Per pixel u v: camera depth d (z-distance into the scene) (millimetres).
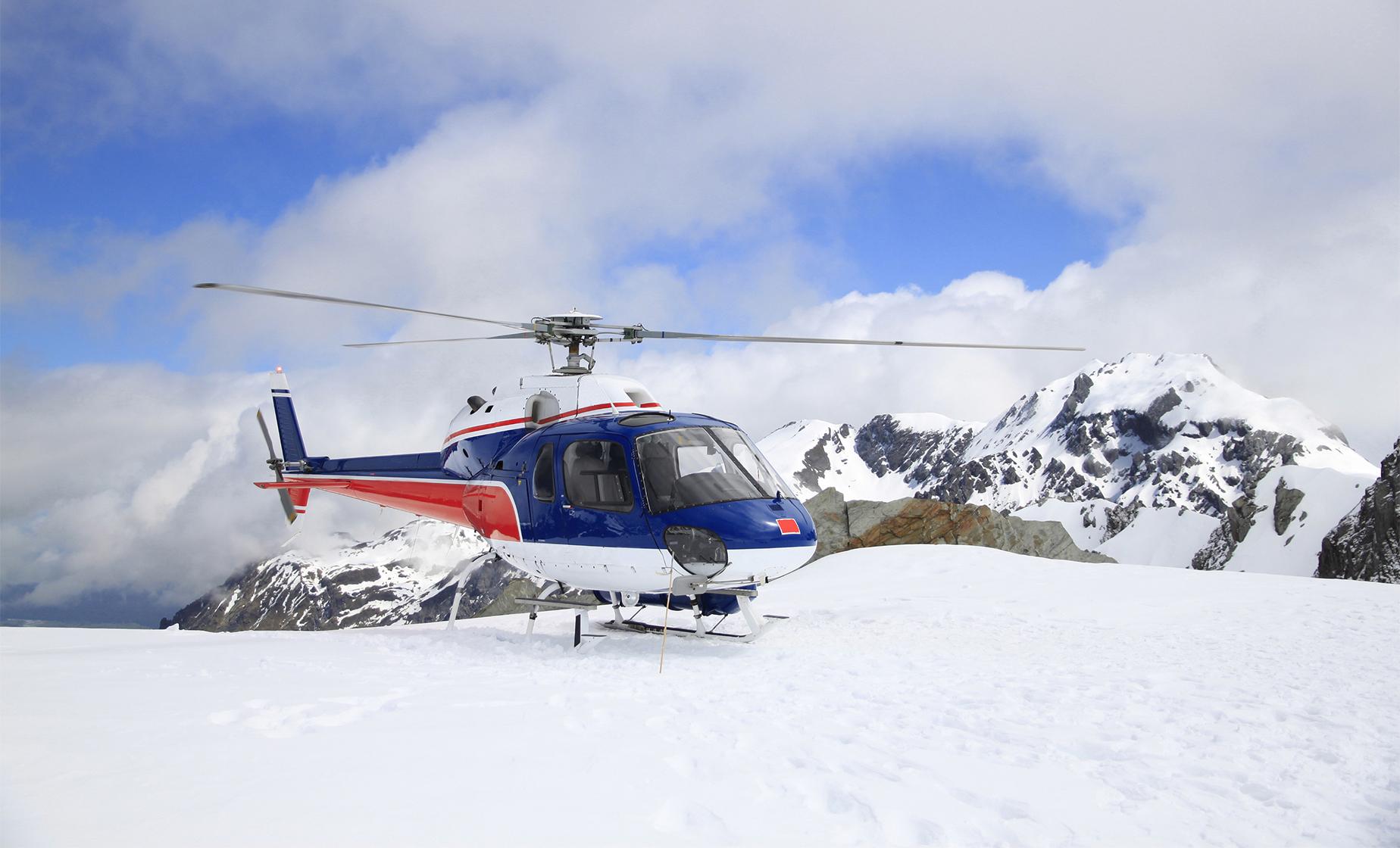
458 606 13453
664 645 10969
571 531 11422
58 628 14242
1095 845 4250
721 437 11500
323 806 4387
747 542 10445
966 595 15867
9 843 3875
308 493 16953
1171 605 14008
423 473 14352
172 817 4215
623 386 12703
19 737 5707
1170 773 5371
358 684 7891
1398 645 10031
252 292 9789
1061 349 10695
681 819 4340
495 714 6531
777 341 12312
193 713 6461
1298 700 7324
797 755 5469
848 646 10812
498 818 4273
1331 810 4809
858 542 29562
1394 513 139625
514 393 13141
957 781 5082
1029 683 8062
